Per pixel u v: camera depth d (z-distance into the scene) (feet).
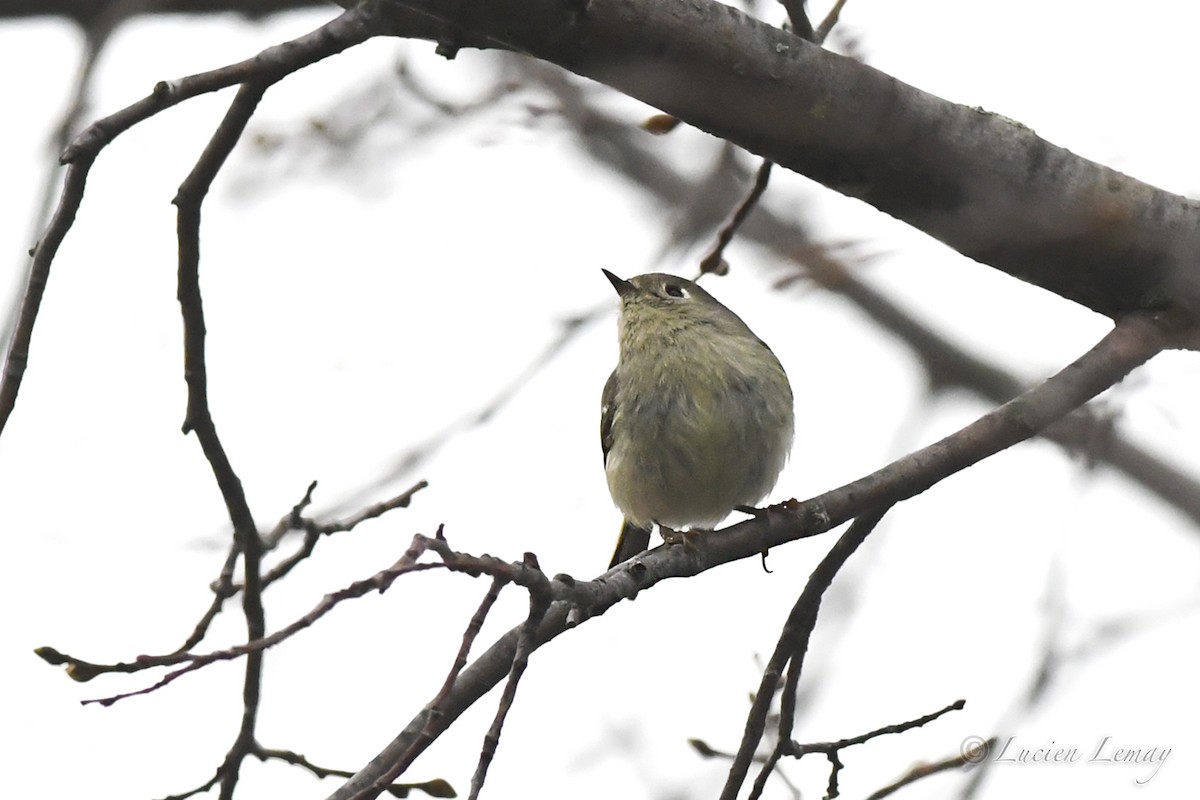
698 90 29.96
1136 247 32.78
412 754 23.94
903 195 32.35
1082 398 31.68
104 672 26.18
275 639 22.33
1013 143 32.09
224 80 28.91
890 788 35.35
